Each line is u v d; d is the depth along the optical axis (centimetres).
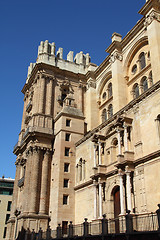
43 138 4725
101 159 3588
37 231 4050
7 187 8181
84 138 4269
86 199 3838
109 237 2308
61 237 3158
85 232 2675
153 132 2786
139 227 2534
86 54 6144
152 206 2566
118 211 3153
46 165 4566
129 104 3225
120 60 4538
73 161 4453
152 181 2639
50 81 5303
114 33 4731
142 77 4075
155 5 3788
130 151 2978
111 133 3509
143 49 4184
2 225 7769
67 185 4284
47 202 4353
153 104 2870
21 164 5231
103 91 5228
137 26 4216
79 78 5653
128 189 2820
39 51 5712
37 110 5012
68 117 4712
